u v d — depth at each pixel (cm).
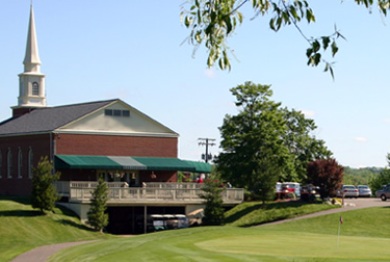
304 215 6075
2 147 7431
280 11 1163
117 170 6844
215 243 3722
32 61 7944
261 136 7212
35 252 4075
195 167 7088
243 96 7456
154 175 7031
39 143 6775
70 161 6400
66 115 6988
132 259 3075
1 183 7425
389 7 1201
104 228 5944
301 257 2931
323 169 6738
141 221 6228
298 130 10181
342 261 2755
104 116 6875
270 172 6606
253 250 3312
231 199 6638
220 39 1269
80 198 5894
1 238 4812
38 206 5600
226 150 7431
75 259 3388
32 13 8056
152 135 7131
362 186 9519
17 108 7975
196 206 6338
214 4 1241
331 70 1150
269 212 6312
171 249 3378
